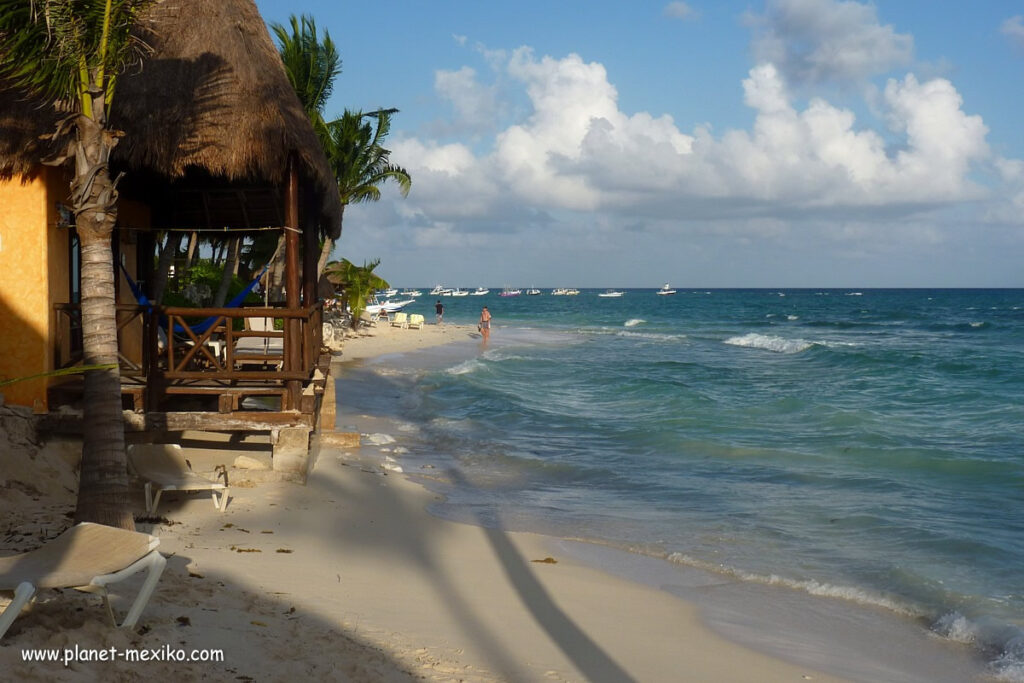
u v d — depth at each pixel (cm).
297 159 973
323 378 1244
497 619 655
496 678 518
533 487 1252
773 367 3372
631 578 839
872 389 2627
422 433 1720
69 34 633
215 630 493
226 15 1002
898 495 1216
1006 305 11375
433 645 563
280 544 789
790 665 632
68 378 996
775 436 1747
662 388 2442
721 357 3844
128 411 946
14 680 361
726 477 1338
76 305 955
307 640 514
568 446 1600
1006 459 1483
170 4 985
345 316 4350
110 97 676
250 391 994
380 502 1040
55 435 922
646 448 1592
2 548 629
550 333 5622
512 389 2498
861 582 844
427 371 2900
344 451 1430
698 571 873
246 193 1312
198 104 933
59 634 421
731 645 668
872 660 655
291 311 980
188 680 410
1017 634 691
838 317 8431
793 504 1157
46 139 866
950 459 1445
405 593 694
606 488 1255
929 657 665
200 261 2970
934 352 4075
